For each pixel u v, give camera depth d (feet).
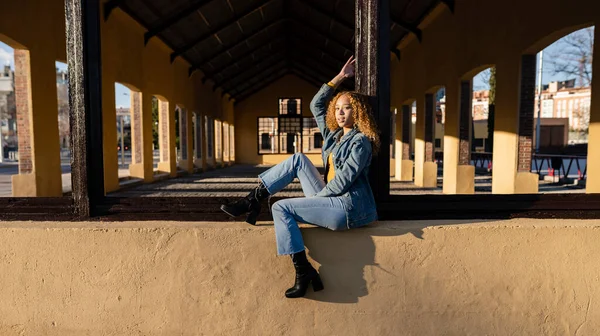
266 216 8.19
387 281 7.67
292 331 7.76
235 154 79.71
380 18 7.95
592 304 7.57
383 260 7.64
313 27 43.50
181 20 34.71
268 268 7.67
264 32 48.16
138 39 34.01
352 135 7.39
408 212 8.13
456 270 7.61
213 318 7.75
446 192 29.22
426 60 32.86
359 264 7.66
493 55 23.67
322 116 8.46
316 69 65.46
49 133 24.57
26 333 7.86
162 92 40.24
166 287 7.72
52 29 24.68
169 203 8.26
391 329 7.74
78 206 8.17
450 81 28.45
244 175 49.24
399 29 35.24
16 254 7.73
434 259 7.61
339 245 7.63
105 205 8.33
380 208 8.11
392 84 43.83
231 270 7.69
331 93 8.55
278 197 8.25
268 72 70.64
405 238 7.60
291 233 7.19
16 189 22.59
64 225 7.88
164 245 7.67
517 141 22.44
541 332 7.64
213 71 55.72
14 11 21.08
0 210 8.26
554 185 35.14
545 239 7.53
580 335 7.61
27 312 7.82
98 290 7.74
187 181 40.37
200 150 57.11
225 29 41.19
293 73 77.36
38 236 7.68
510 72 22.44
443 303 7.66
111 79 29.22
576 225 7.55
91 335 7.82
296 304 7.72
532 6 20.24
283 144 82.28
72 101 8.03
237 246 7.64
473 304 7.64
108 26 28.66
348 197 7.27
